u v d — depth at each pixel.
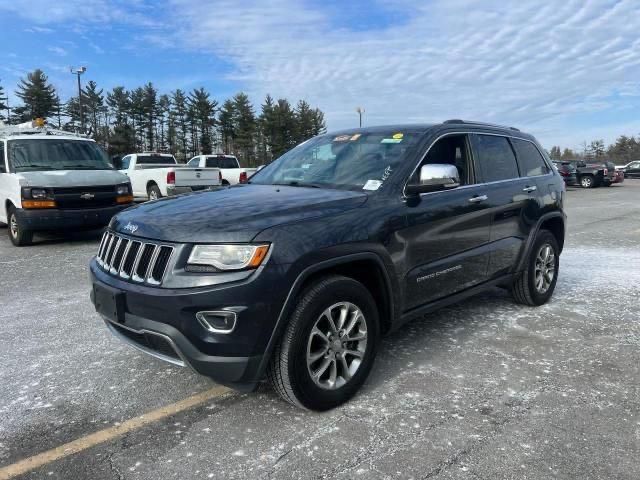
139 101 72.12
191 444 2.83
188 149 74.75
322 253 2.99
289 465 2.63
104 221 9.11
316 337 3.09
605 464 2.61
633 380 3.58
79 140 10.54
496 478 2.51
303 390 2.99
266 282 2.78
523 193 4.86
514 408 3.19
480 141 4.61
